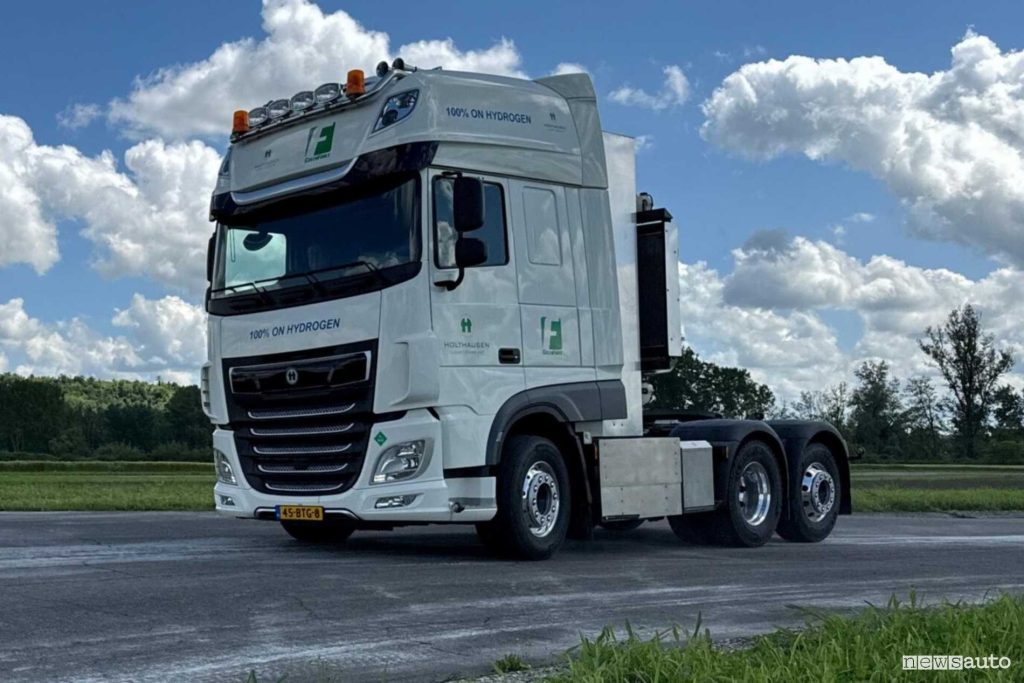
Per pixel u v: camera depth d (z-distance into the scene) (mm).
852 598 7902
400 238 9180
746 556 10859
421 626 6457
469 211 9078
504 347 9555
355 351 9234
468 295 9328
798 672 4742
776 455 12445
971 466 74625
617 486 10547
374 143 9414
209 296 10398
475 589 7883
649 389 11664
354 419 9344
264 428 9883
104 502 16562
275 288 9797
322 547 10641
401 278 9078
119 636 5992
